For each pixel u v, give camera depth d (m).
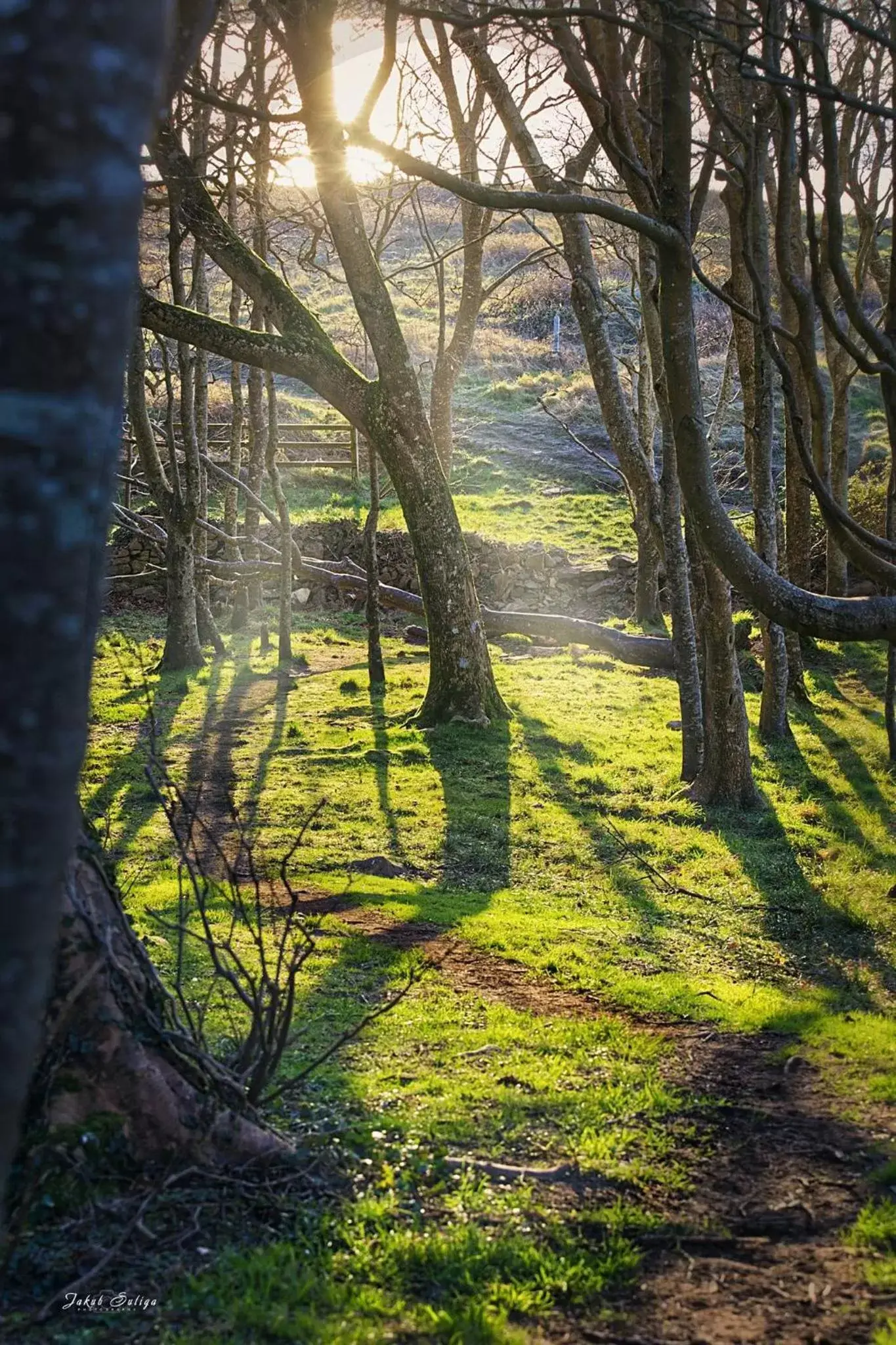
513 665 23.00
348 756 15.11
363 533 30.48
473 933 8.24
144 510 29.67
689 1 6.96
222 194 20.17
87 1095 4.04
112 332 1.55
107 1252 3.76
